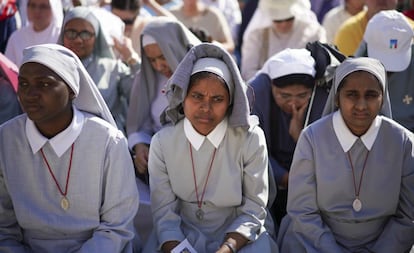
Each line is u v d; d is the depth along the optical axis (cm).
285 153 395
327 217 342
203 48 323
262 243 332
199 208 338
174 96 328
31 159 310
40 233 316
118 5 567
